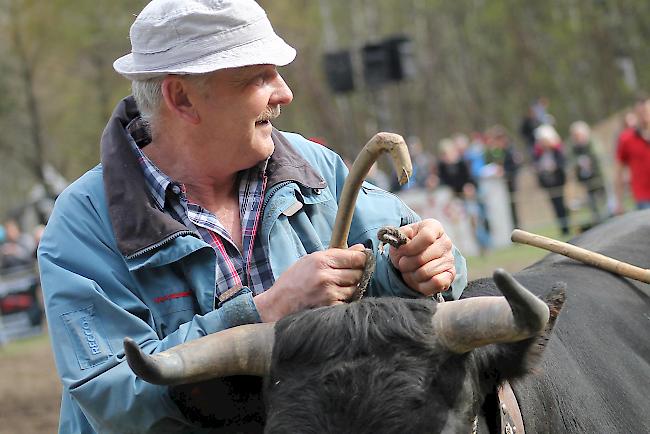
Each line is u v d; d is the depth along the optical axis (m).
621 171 13.76
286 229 4.02
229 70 3.80
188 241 3.80
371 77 17.89
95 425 3.74
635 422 4.45
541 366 4.04
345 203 3.68
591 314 4.76
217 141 3.89
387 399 3.12
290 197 4.03
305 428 3.10
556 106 47.81
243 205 4.07
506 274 2.95
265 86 3.90
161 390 3.55
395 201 4.31
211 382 3.49
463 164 20.50
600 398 4.37
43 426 11.53
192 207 3.98
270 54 3.83
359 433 3.08
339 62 18.14
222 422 3.60
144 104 3.98
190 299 3.84
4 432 11.36
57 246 3.86
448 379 3.20
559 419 4.08
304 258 3.60
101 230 3.88
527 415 3.84
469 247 20.23
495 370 3.41
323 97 44.19
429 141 54.69
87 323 3.73
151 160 4.02
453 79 55.62
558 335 4.46
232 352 3.34
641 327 4.93
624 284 5.13
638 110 13.61
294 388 3.18
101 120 33.12
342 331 3.24
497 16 47.53
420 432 3.11
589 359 4.50
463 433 3.21
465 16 51.53
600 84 44.28
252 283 3.97
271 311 3.60
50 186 33.41
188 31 3.80
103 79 32.91
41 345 17.47
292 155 4.15
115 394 3.61
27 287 19.34
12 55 33.81
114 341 3.72
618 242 5.48
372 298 3.41
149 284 3.83
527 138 29.20
